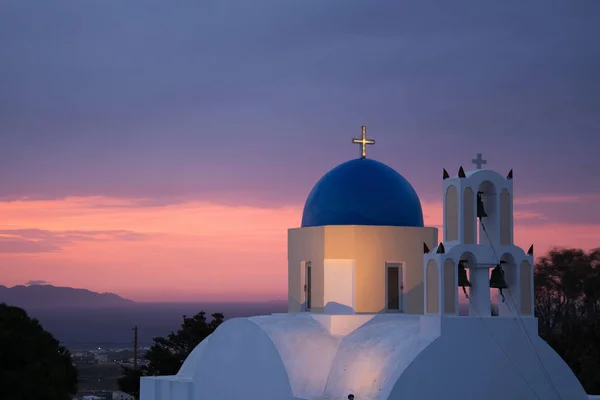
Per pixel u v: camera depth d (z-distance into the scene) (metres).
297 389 30.56
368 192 35.44
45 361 49.19
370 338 31.25
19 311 52.41
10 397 46.38
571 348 59.12
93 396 104.75
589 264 75.06
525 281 30.14
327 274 34.47
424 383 28.16
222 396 34.41
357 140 37.41
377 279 34.44
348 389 29.84
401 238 34.78
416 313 34.62
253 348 32.94
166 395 38.06
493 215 30.17
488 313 29.92
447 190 30.47
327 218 35.53
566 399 29.58
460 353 28.66
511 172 30.53
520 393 29.11
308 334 32.41
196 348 41.03
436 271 29.30
